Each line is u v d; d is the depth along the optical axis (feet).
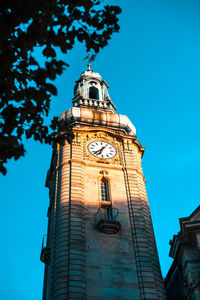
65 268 86.99
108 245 95.04
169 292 119.44
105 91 167.22
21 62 47.93
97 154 119.65
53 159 138.31
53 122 51.21
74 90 171.12
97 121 133.90
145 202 111.96
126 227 100.83
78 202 101.91
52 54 41.34
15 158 43.42
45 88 39.11
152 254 97.09
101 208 103.30
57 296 82.23
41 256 109.09
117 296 85.71
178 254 97.60
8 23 36.63
